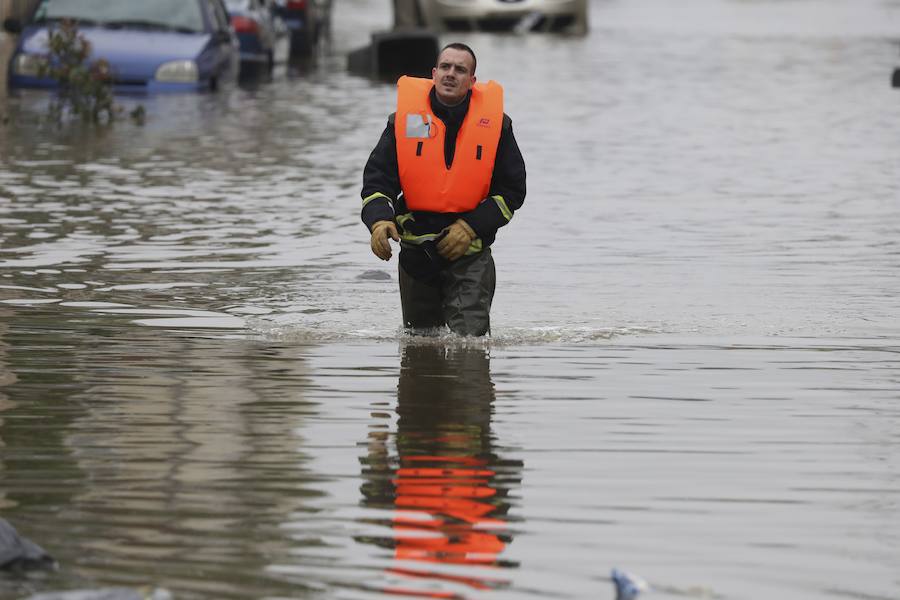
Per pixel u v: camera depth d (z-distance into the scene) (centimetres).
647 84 7900
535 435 1912
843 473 1761
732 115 6581
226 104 6688
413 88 2502
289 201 4141
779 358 2391
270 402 2069
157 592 1344
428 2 11012
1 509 1592
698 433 1933
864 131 6044
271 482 1700
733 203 4219
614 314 2739
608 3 16425
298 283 3011
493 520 1576
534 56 9425
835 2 16900
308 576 1409
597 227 3794
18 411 2002
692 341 2516
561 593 1377
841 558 1479
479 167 2467
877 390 2180
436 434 1912
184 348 2414
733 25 12938
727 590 1395
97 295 2855
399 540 1511
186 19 7175
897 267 3247
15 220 3722
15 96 6612
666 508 1623
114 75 6838
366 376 2233
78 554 1458
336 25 12925
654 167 4984
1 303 2761
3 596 1340
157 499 1633
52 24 7012
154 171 4666
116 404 2045
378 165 2503
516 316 2716
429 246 2472
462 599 1359
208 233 3606
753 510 1620
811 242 3572
